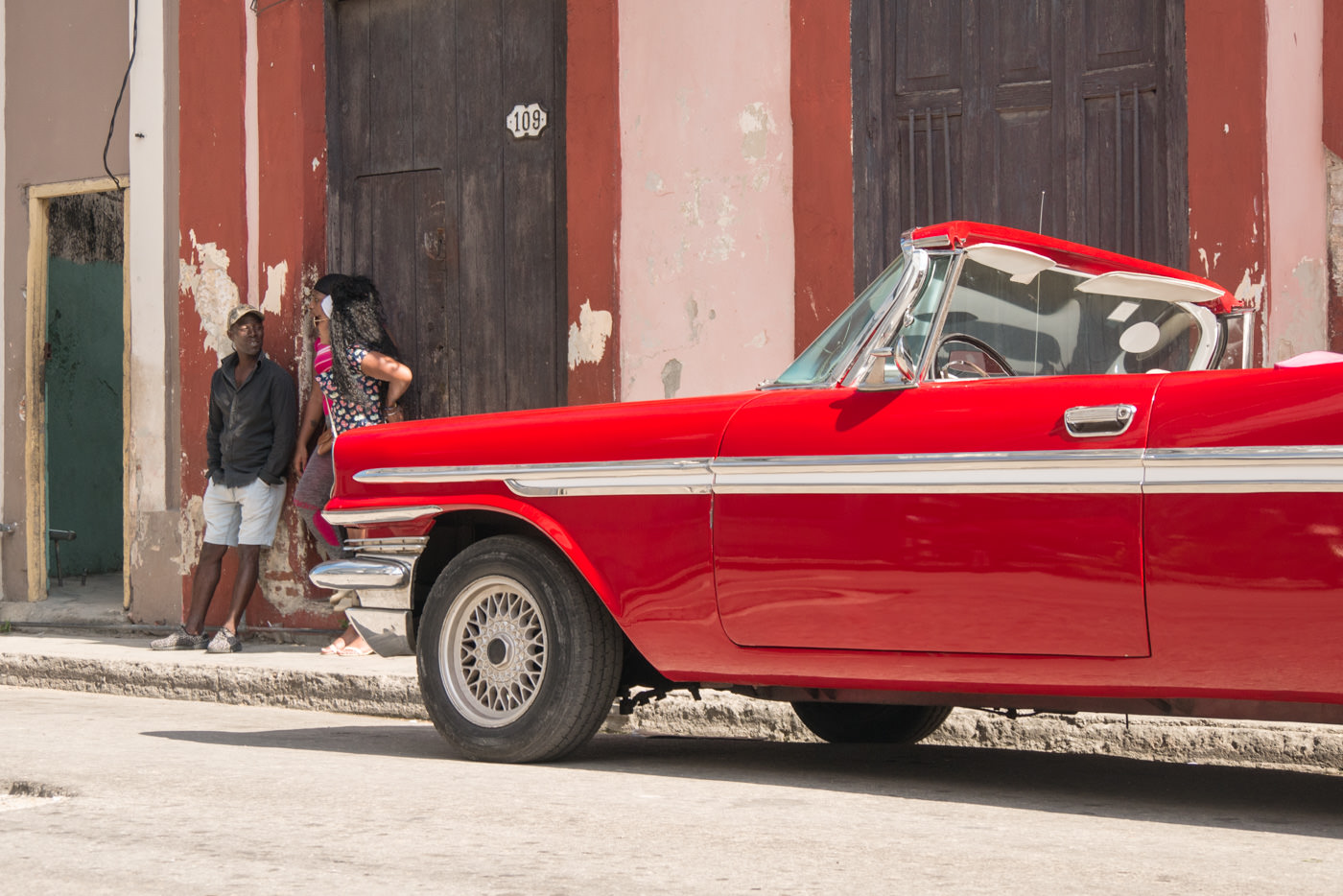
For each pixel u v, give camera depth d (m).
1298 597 3.55
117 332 13.20
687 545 4.46
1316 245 6.41
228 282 9.20
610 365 7.99
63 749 5.31
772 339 7.61
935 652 4.06
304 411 8.94
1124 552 3.77
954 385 4.18
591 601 4.74
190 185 9.36
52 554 12.67
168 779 4.54
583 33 8.09
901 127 7.47
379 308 8.53
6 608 10.28
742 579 4.36
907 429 4.14
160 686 7.63
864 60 7.52
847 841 3.55
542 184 8.64
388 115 9.11
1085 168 7.12
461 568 4.95
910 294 4.34
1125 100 7.04
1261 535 3.59
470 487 4.92
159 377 9.60
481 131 8.84
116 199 12.88
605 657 4.73
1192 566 3.67
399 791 4.27
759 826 3.75
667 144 7.90
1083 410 3.87
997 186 7.29
